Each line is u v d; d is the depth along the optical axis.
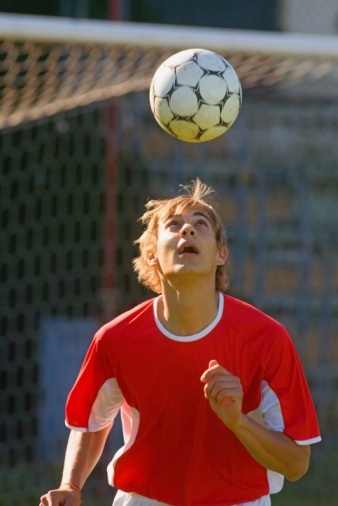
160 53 23.97
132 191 30.00
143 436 11.66
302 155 33.53
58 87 24.55
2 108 24.58
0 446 28.53
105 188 26.61
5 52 27.33
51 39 21.23
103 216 29.27
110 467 12.06
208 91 14.56
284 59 24.47
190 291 11.23
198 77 14.62
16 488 26.34
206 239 11.25
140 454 11.69
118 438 26.84
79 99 24.23
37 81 24.92
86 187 29.86
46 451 28.69
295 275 32.97
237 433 10.62
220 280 12.22
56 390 29.44
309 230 33.06
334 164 33.75
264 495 11.70
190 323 11.40
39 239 29.91
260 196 32.69
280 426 11.34
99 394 11.94
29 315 29.81
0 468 27.89
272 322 11.56
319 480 27.89
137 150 30.48
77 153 29.64
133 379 11.57
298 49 22.14
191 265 11.07
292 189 33.19
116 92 23.94
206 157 32.22
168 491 11.59
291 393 11.41
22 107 24.62
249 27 37.62
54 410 29.25
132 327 11.65
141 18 35.81
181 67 14.72
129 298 29.44
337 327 32.75
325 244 33.25
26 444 28.66
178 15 36.41
